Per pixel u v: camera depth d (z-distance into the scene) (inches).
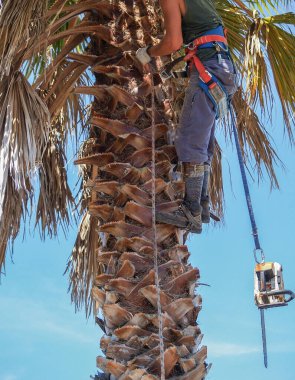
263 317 228.8
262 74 314.2
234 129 257.0
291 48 311.7
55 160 327.6
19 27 257.6
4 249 289.7
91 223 340.5
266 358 224.7
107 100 253.0
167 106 251.3
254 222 241.4
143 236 233.8
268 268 233.5
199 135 232.2
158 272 230.4
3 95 263.4
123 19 262.1
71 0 312.0
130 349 221.6
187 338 223.9
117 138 245.1
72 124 332.8
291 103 316.2
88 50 271.3
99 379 225.0
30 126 258.1
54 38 269.1
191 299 227.5
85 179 326.6
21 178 259.9
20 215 285.7
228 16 325.7
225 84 234.4
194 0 237.5
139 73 252.7
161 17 264.7
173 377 219.9
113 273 232.4
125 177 240.4
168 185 237.9
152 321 223.9
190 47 237.1
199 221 237.9
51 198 325.7
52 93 299.7
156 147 245.1
